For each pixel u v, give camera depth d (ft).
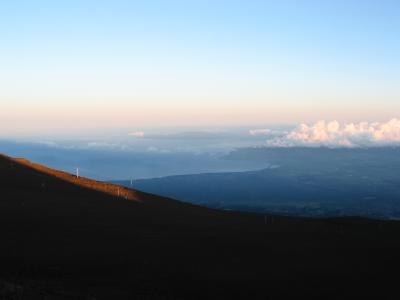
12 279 126.41
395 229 267.18
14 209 257.14
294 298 151.33
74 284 138.21
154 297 135.74
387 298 154.71
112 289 138.62
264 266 182.39
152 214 282.77
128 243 202.59
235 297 147.95
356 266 188.44
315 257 199.31
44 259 168.96
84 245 194.08
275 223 279.90
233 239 222.89
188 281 158.40
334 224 282.56
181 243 209.05
